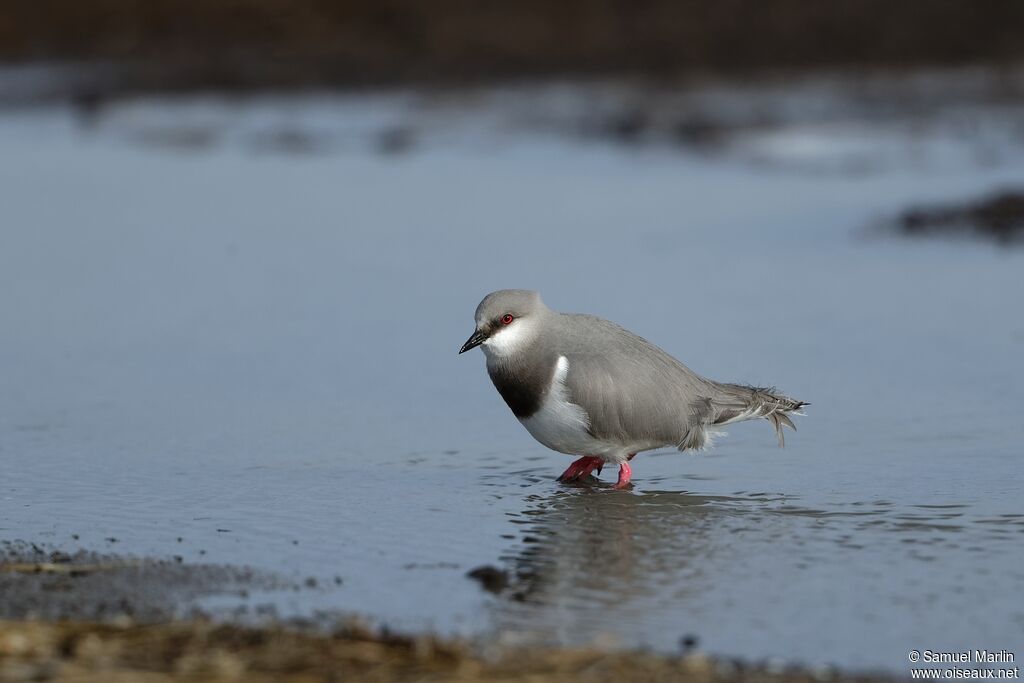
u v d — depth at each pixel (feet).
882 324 60.54
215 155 102.68
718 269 70.90
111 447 46.85
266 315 63.87
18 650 28.63
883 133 104.83
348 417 50.26
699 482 43.32
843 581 34.83
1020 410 49.26
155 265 73.26
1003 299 64.13
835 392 51.72
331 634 30.14
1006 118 107.55
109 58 124.88
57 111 115.75
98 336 60.90
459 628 31.55
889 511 40.06
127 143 106.32
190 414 50.49
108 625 30.22
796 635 31.48
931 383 52.54
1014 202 79.82
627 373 42.86
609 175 94.99
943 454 45.01
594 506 41.06
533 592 34.12
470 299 65.98
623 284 67.97
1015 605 33.19
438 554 36.96
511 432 48.91
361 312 64.18
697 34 128.98
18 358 57.72
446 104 116.16
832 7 131.95
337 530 38.83
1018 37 125.80
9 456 45.88
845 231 78.74
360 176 95.14
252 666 27.96
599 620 32.24
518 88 120.06
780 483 42.88
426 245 76.79
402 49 127.03
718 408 43.88
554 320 43.88
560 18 131.13
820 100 114.21
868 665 29.99
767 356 55.98
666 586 34.63
